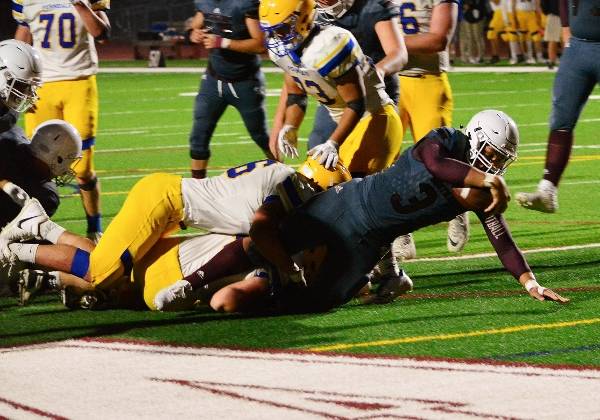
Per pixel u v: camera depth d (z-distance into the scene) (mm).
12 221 12977
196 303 12922
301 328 12172
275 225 12602
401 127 14562
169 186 12703
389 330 12039
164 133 33000
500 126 11820
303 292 12789
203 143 19547
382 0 14703
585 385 10023
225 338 11781
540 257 15820
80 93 18125
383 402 9578
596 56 16750
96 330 12211
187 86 48375
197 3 19125
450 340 11594
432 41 16766
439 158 11859
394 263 13211
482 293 13773
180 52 67250
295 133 14867
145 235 12578
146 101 42594
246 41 18812
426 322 12359
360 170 14242
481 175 11633
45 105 18281
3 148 13461
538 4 54781
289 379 10273
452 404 9516
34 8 18203
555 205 16922
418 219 12305
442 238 17844
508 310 12852
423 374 10391
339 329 12109
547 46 55781
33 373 10531
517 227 18266
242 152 28281
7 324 12547
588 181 22781
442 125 17297
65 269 12719
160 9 75000
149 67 59594
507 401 9586
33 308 13312
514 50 56000
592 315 12539
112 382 10211
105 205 20984
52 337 11930
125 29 75750
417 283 14484
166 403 9586
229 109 39562
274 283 12742
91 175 17734
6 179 13430
